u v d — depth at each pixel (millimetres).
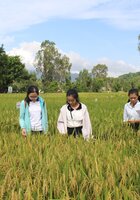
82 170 3291
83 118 5453
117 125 7273
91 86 62156
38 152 4059
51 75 72938
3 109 11492
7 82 61906
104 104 13914
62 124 5543
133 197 2758
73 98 5379
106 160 3670
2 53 61312
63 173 3246
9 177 3164
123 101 16766
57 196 2928
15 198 2771
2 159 3869
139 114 6215
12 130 7223
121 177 3291
